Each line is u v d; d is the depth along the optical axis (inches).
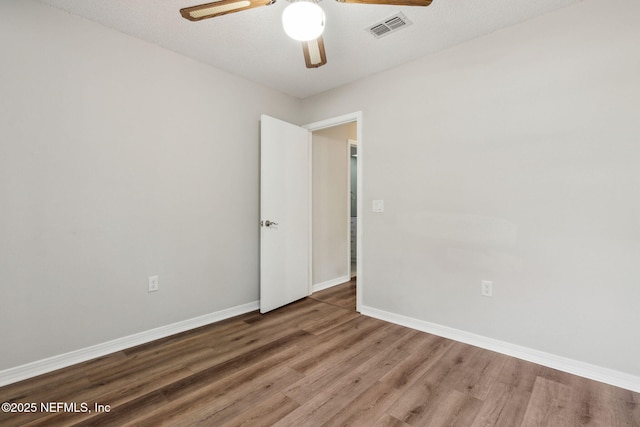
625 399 66.9
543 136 81.0
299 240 136.9
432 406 64.2
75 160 81.0
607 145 72.9
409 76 105.8
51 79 77.2
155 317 96.7
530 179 83.0
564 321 78.6
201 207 107.4
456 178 95.8
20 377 73.6
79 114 81.5
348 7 76.8
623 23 70.9
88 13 79.9
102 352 86.0
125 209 89.9
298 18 62.0
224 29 87.1
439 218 99.6
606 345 73.5
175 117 100.2
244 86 119.6
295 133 133.9
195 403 64.9
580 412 62.8
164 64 97.4
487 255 90.2
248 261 122.6
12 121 72.2
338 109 127.4
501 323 88.0
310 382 72.6
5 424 58.6
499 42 87.4
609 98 72.6
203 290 108.4
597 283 74.4
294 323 110.3
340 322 111.3
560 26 78.3
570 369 77.6
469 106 93.0
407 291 107.5
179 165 101.4
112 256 87.7
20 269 73.6
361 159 119.4
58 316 79.0
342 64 107.9
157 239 96.7
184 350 89.0
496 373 76.9
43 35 76.0
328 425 58.6
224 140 113.7
